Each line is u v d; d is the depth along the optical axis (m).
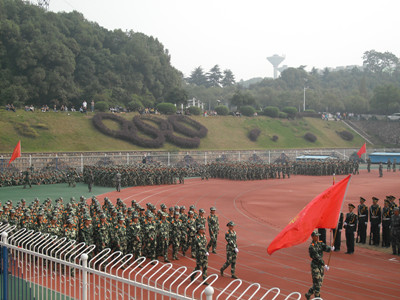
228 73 152.62
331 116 93.69
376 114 104.25
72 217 13.75
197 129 69.31
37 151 49.16
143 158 50.34
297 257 14.85
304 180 45.81
